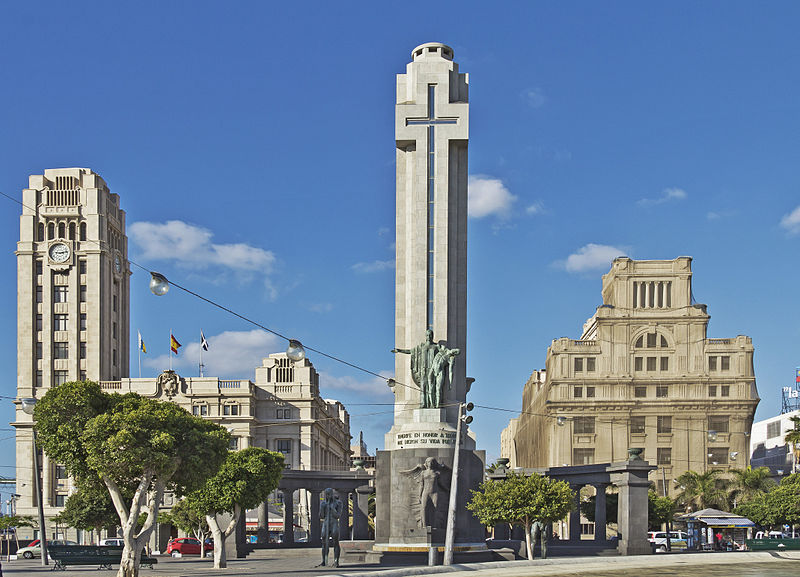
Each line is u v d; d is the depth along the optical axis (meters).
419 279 69.62
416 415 64.12
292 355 41.00
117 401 45.41
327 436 190.38
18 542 102.88
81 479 46.06
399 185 72.38
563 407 145.75
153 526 44.31
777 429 183.75
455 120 71.50
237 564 62.19
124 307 175.12
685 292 148.25
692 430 143.88
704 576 50.06
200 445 45.03
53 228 165.62
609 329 148.00
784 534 107.00
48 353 161.25
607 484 76.94
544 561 58.59
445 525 60.78
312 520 83.88
